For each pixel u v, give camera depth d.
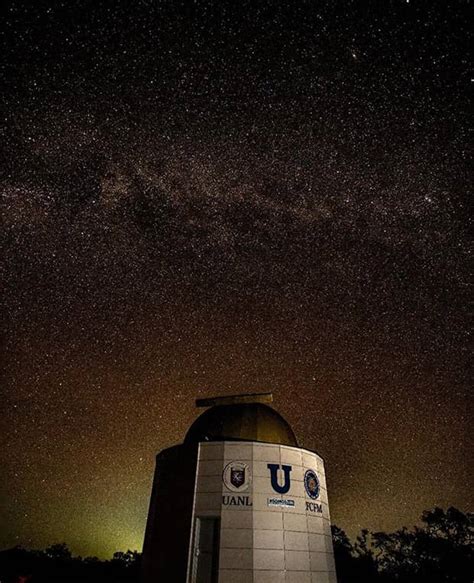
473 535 51.03
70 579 48.03
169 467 23.36
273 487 21.19
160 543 21.61
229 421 23.14
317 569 20.62
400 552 53.94
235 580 19.09
